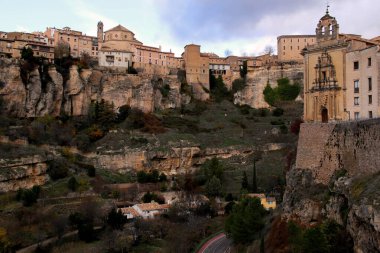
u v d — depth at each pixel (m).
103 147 146.75
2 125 131.38
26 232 89.31
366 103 68.38
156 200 117.81
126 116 169.62
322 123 66.38
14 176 108.69
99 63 187.88
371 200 46.34
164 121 175.25
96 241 90.81
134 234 92.50
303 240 50.94
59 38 197.00
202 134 168.25
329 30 76.81
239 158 154.75
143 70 198.12
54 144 137.38
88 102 168.50
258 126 177.75
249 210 76.44
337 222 54.66
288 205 65.88
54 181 119.75
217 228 97.88
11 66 143.12
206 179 134.25
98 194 116.31
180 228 95.56
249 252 67.75
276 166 140.62
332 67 74.81
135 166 143.62
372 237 45.25
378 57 65.75
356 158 58.38
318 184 64.38
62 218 93.88
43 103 152.50
